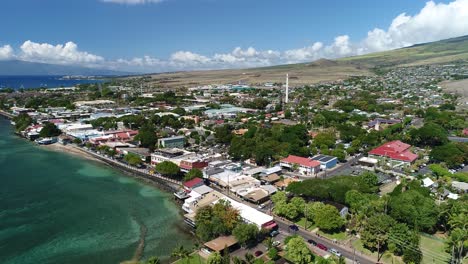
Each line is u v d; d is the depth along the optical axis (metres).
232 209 104.50
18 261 93.56
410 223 100.88
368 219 95.88
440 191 127.44
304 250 84.00
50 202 134.88
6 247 100.62
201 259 90.69
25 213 124.31
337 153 181.12
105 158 195.00
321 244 95.94
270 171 156.00
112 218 120.62
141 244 102.12
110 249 99.56
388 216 95.00
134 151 195.12
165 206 131.62
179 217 121.44
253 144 190.50
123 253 97.19
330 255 88.88
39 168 180.50
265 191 132.50
